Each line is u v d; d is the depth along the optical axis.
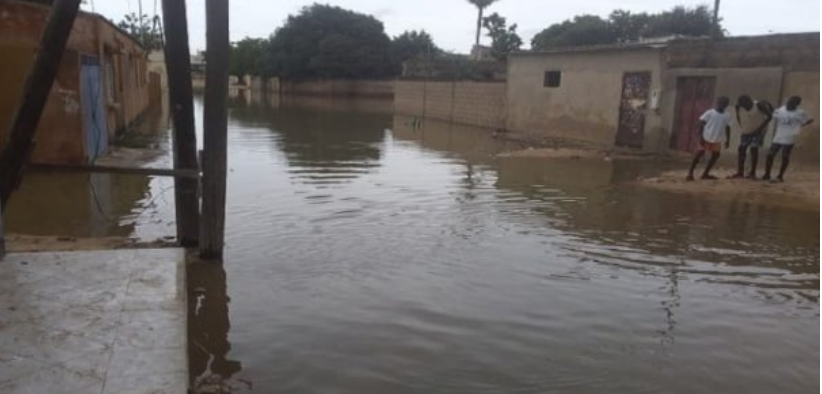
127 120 21.19
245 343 4.99
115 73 18.33
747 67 15.84
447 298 6.00
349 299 5.91
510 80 25.58
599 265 7.09
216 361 4.71
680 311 5.82
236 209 9.53
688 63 17.36
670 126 17.77
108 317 4.16
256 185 11.72
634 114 19.16
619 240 8.14
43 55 5.58
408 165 15.02
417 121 31.14
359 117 34.28
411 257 7.21
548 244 7.88
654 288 6.39
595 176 13.59
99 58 14.59
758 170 14.39
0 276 4.83
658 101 18.03
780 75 14.84
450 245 7.73
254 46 79.44
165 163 14.27
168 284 4.75
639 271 6.91
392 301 5.89
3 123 11.74
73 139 12.43
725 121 12.70
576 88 21.72
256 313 5.55
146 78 32.56
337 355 4.82
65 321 4.08
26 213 8.93
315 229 8.37
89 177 11.54
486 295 6.10
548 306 5.86
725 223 9.16
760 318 5.69
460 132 25.58
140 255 5.39
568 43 50.00
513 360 4.82
